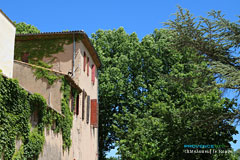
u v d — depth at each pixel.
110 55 37.69
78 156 21.91
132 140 26.09
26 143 13.06
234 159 21.59
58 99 19.42
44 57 23.66
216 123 18.95
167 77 20.55
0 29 14.46
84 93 24.22
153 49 35.69
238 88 16.47
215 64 17.05
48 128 15.68
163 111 22.83
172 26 18.50
